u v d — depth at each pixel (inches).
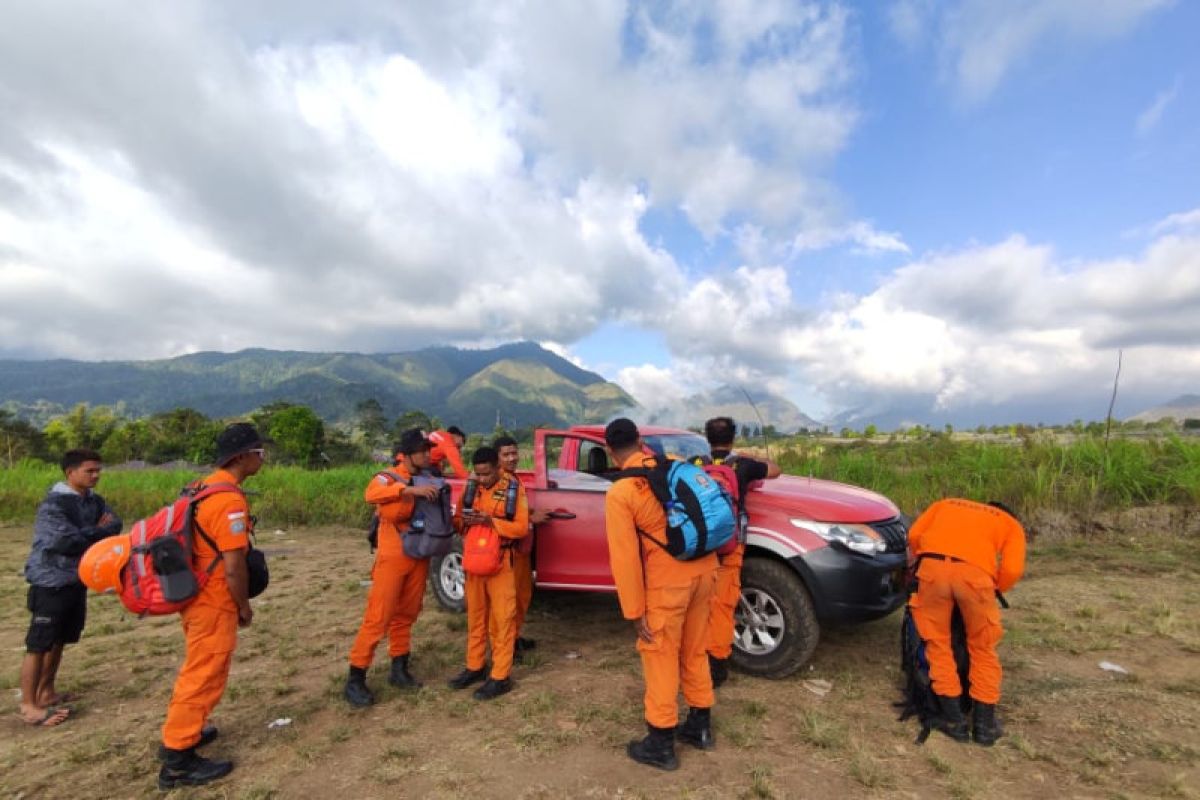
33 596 171.8
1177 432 413.4
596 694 175.2
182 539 136.0
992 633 144.5
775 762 136.9
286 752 148.8
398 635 184.7
